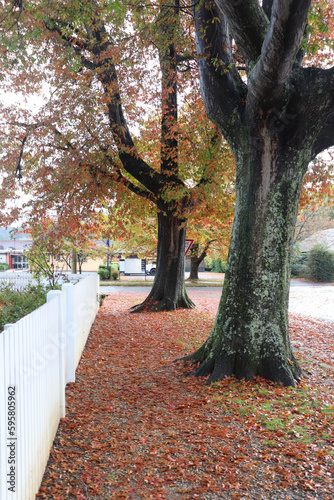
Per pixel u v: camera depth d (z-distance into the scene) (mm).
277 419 4738
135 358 8055
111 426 4691
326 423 4566
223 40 6668
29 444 2896
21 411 2652
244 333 6375
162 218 14562
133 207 15133
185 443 4211
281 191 6281
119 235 15719
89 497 3219
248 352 6309
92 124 12328
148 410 5230
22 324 2734
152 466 3742
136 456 3943
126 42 10492
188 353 8359
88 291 9953
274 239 6309
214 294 22594
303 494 3236
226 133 6770
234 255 6594
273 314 6367
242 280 6441
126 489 3346
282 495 3229
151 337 10086
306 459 3754
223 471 3602
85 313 9102
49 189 12570
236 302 6484
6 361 2279
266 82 5344
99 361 7824
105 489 3354
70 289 6242
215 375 6324
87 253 27766
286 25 4418
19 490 2574
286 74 5211
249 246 6383
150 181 13102
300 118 6039
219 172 13398
